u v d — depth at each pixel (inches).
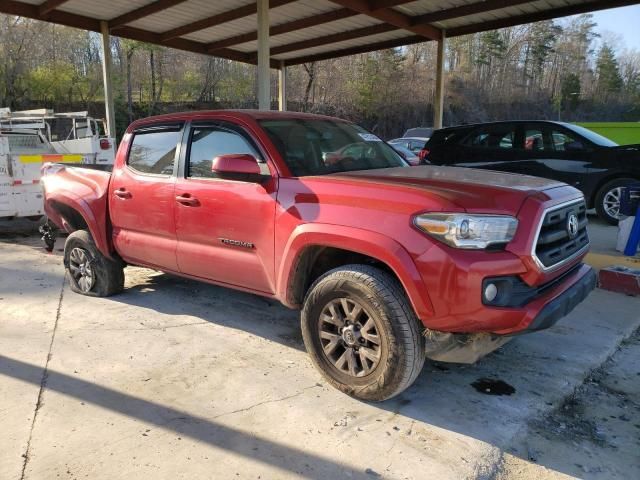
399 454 106.9
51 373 139.9
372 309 118.6
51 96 1482.5
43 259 270.5
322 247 132.0
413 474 100.9
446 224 109.5
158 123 176.7
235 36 570.3
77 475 99.1
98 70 1578.5
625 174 341.4
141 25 534.3
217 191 151.1
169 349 156.1
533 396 131.4
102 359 148.8
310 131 160.9
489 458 105.9
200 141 161.8
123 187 182.5
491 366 147.6
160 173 172.1
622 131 500.7
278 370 143.1
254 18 493.0
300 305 143.3
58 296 206.5
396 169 152.9
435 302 110.4
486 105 2566.4
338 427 116.2
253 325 176.1
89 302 198.8
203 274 163.8
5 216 312.0
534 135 365.7
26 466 101.5
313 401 126.9
